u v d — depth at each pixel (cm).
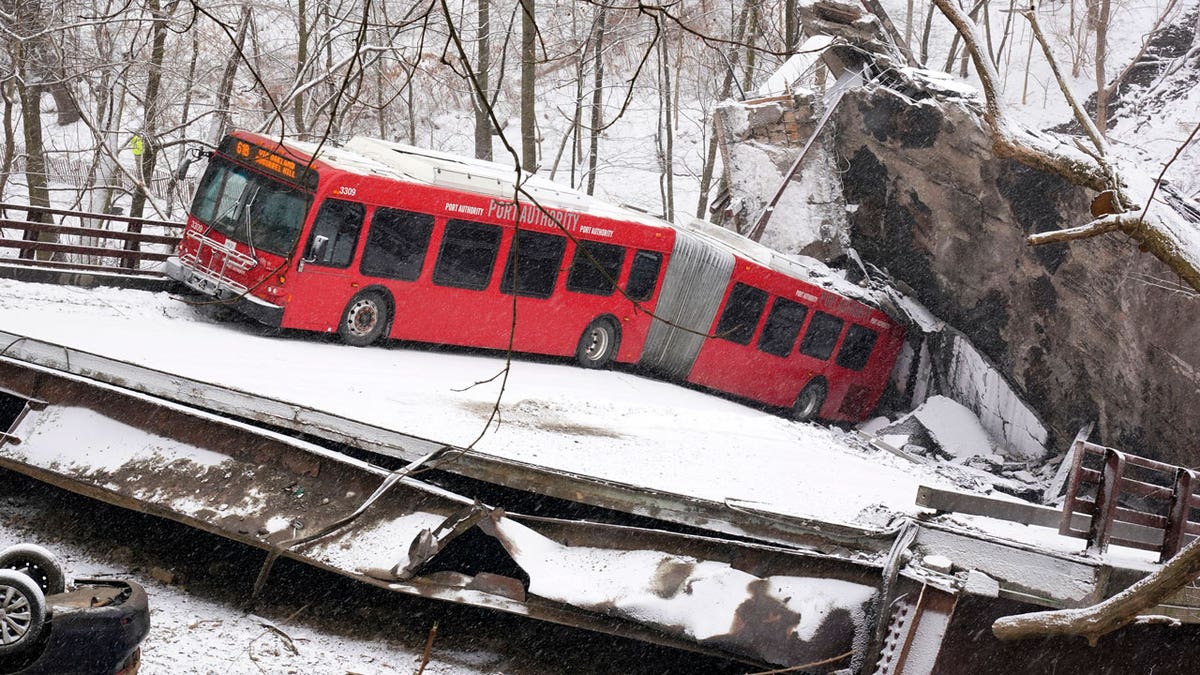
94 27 2556
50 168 3312
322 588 1005
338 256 1642
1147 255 2016
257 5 2778
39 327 1209
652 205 4725
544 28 3738
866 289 2639
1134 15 5134
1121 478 880
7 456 896
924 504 948
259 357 1345
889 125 2533
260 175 1645
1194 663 1048
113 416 911
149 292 1733
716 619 850
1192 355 1923
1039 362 2342
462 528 850
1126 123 4528
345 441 905
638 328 2112
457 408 1255
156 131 2744
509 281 1877
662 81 4634
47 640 570
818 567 875
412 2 2961
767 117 2762
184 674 696
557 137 4984
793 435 1695
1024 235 2300
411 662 880
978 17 5488
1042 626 397
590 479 885
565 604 852
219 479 871
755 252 2402
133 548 984
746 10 3500
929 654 809
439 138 4472
